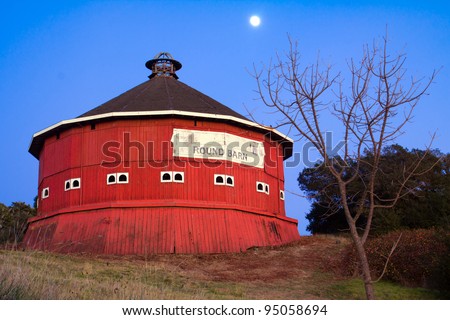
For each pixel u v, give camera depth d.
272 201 37.47
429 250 25.81
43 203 37.00
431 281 24.92
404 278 25.92
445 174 42.19
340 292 24.06
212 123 34.84
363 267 13.89
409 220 36.84
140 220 31.92
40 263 22.06
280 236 36.53
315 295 23.34
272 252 32.69
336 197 45.69
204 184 33.59
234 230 33.00
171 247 30.98
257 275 27.20
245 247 32.88
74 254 29.62
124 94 39.88
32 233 35.81
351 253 29.69
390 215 35.84
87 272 23.08
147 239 31.20
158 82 40.34
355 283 25.84
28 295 13.79
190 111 34.69
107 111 35.53
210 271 27.62
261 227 35.19
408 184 39.09
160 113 33.38
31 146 39.62
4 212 26.84
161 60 42.94
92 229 32.16
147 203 32.28
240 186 35.03
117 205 32.31
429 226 36.00
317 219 51.22
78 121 34.88
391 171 42.22
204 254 31.09
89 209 32.97
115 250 30.77
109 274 23.73
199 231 32.03
